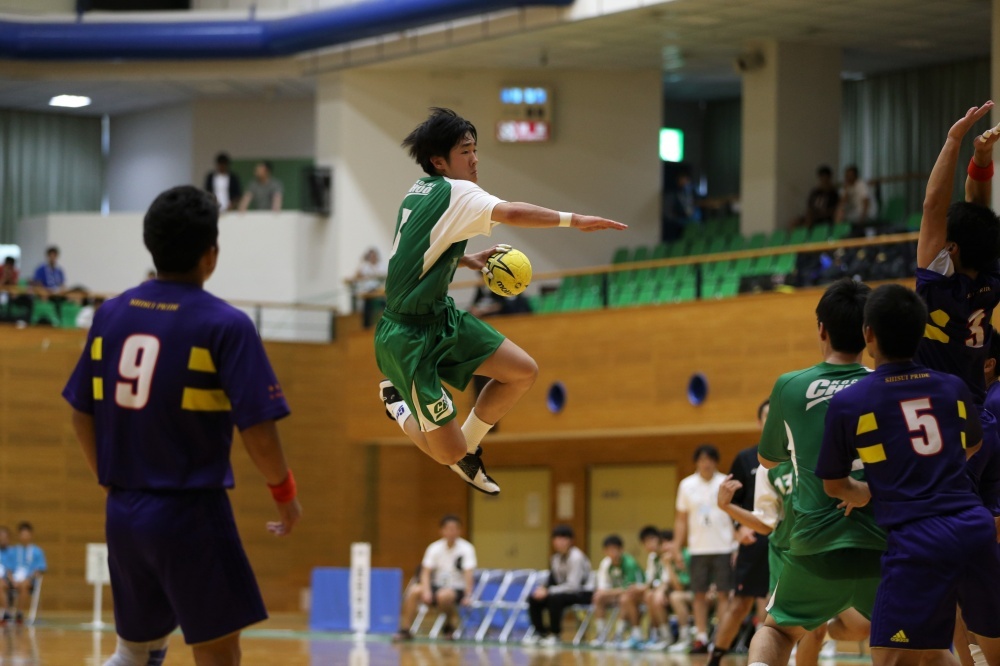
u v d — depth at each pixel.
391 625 19.88
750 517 8.16
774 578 7.49
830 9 23.30
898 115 29.06
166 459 5.35
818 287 19.36
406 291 6.03
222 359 5.37
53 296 25.70
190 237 5.47
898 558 5.96
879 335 6.16
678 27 24.44
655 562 17.84
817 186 25.56
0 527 22.91
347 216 27.22
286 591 25.53
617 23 24.09
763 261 22.78
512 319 22.88
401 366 6.05
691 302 20.56
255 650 16.08
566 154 27.61
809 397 6.77
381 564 26.11
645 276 23.39
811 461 6.73
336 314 26.19
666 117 32.88
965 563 5.88
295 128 31.06
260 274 27.81
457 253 6.07
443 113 6.21
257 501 25.61
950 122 28.03
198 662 5.48
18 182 32.59
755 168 25.70
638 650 16.81
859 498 6.33
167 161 32.03
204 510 5.38
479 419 6.43
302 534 25.67
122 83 29.61
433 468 26.92
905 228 21.50
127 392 5.38
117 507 5.38
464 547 19.53
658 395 20.81
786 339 19.36
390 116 27.55
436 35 25.88
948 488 5.96
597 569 24.66
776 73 25.44
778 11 23.38
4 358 25.00
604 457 24.72
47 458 25.17
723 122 32.78
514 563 25.88
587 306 23.22
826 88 25.91
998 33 20.92
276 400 5.37
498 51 26.16
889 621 5.96
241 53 27.27
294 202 30.48
